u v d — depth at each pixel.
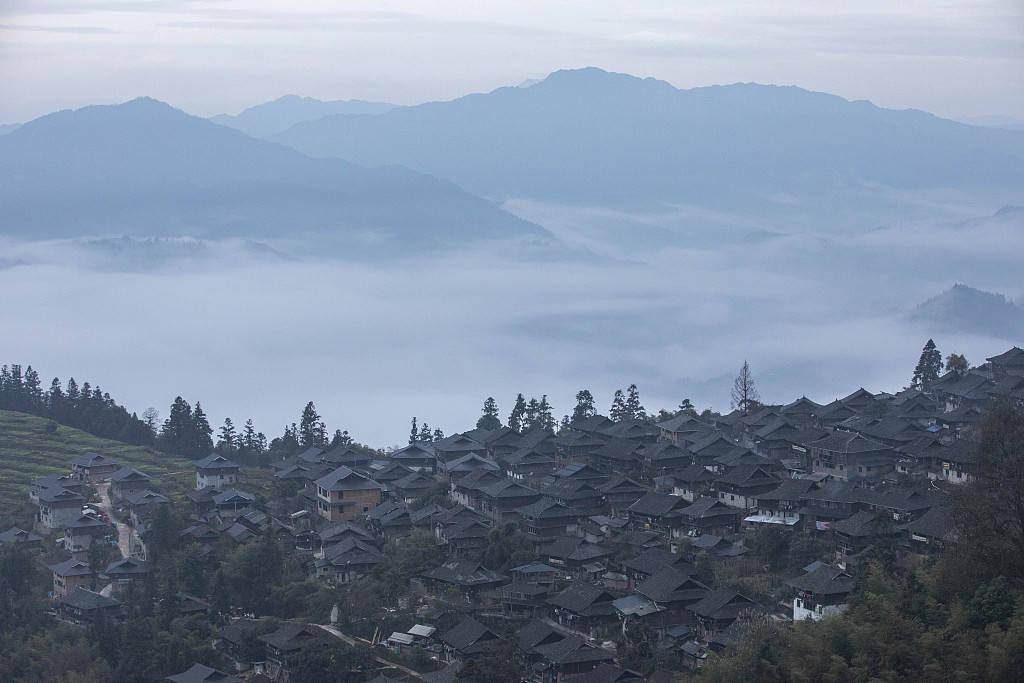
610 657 119.94
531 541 152.88
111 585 161.12
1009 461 107.12
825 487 146.25
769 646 105.62
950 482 143.88
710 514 149.50
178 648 133.38
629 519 157.75
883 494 139.25
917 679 94.56
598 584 140.00
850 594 115.56
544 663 120.88
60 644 138.62
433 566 151.25
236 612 152.38
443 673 119.50
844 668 97.50
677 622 127.19
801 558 134.50
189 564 158.88
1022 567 102.62
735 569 137.25
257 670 134.62
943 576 107.31
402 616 139.88
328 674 125.62
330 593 147.25
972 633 95.94
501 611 137.50
